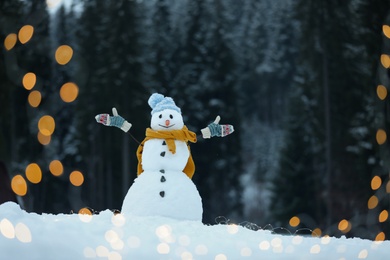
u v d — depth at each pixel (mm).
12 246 4625
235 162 42812
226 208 42094
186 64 46188
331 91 34344
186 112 43781
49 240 4746
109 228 5180
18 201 9758
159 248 4875
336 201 31047
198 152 42094
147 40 45375
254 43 74688
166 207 6516
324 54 34906
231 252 5078
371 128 25219
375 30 24297
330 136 32875
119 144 38938
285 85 72688
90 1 42875
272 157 61531
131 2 39406
